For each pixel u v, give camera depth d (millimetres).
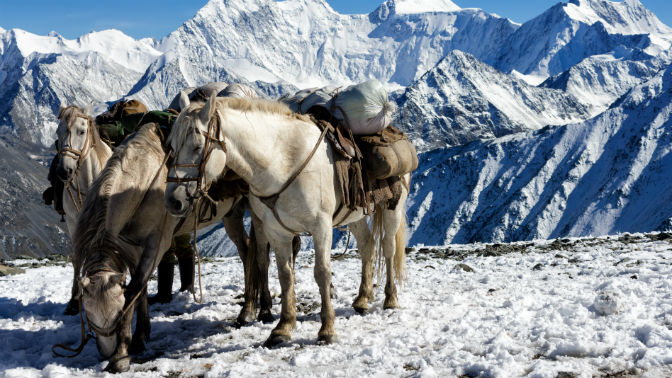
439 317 7555
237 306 9109
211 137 5934
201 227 7941
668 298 7273
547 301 7773
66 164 8312
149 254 6508
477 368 5293
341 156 7047
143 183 6582
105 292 5707
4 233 190500
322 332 6688
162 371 5910
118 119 9266
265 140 6445
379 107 7430
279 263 7012
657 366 4984
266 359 6160
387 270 8461
